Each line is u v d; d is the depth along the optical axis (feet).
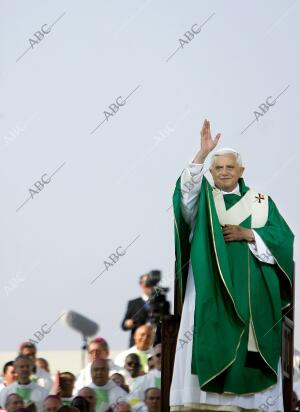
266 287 123.03
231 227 123.44
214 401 121.49
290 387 126.52
